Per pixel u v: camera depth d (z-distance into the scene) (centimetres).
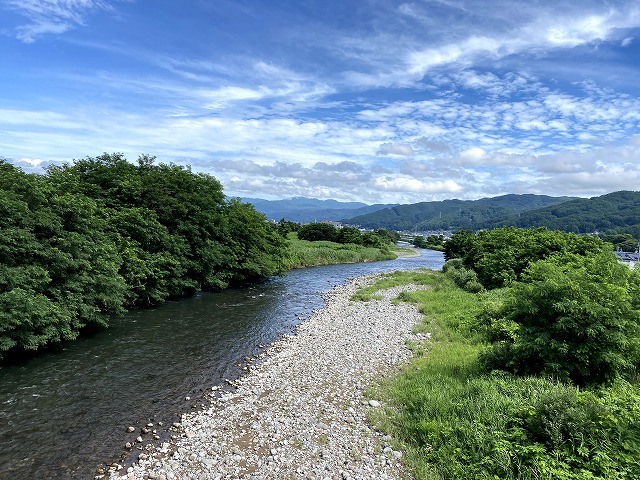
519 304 1301
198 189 3844
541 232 3853
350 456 972
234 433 1119
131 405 1324
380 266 6888
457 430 954
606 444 767
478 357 1385
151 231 2945
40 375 1544
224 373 1638
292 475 904
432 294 3253
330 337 2119
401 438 1039
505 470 775
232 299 3312
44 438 1105
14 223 1777
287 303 3212
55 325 1792
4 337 1541
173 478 914
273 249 4616
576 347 1139
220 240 3831
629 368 1152
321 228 10912
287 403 1311
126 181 3017
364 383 1452
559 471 712
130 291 2673
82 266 2011
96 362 1706
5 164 2092
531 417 887
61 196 2119
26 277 1653
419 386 1287
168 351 1892
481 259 3916
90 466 980
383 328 2244
